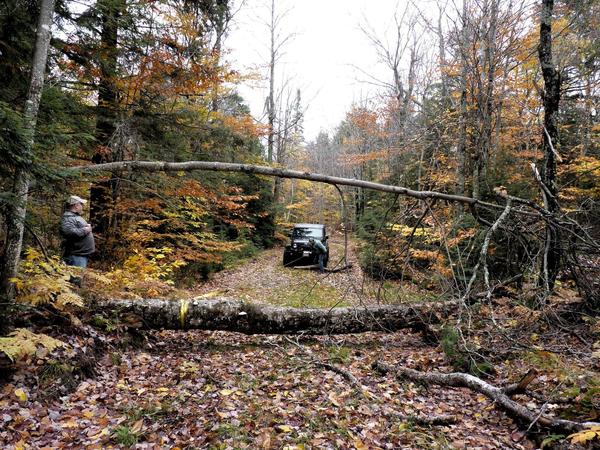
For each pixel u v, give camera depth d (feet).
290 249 48.21
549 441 9.36
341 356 17.16
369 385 13.96
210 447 9.13
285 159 86.63
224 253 44.70
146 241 29.40
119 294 18.06
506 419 11.35
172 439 9.65
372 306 20.40
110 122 23.25
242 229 52.70
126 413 10.70
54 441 9.05
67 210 18.01
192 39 25.02
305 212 101.24
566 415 10.48
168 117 25.59
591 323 18.92
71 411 10.52
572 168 31.94
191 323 17.37
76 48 21.42
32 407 10.16
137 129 24.39
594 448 8.98
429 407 12.26
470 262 26.40
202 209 30.81
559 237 20.83
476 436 10.36
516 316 20.35
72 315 14.30
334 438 9.82
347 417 11.02
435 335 19.26
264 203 60.95
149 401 11.47
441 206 31.71
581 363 14.74
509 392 12.21
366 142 63.72
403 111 47.96
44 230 18.70
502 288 23.81
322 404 11.93
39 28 12.93
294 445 9.32
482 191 29.84
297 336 19.12
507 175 30.83
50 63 21.03
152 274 22.81
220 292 20.42
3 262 12.51
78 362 12.55
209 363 15.43
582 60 33.45
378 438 10.07
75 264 17.99
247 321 18.17
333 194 107.45
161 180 24.18
